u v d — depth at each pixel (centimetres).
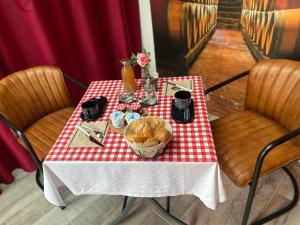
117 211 160
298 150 124
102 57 222
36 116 169
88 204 167
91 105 128
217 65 193
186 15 191
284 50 150
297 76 124
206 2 174
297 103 124
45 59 188
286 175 167
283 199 153
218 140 135
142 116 123
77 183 111
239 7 160
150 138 98
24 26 172
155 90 144
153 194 113
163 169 101
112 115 119
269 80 137
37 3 165
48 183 109
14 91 155
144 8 221
